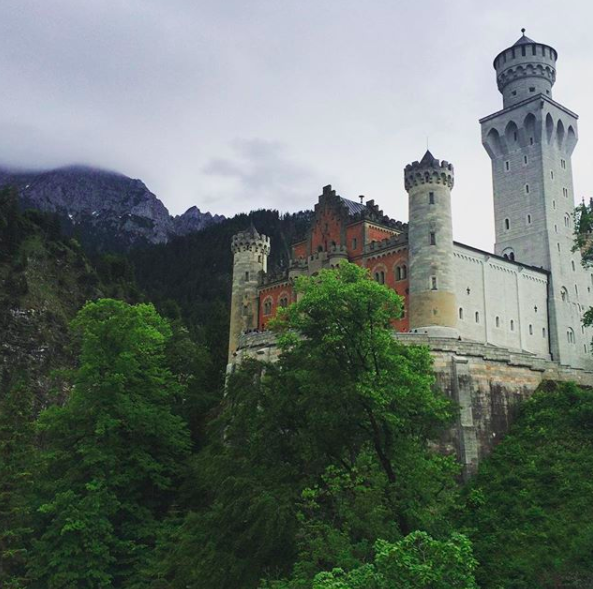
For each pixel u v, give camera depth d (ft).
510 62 331.77
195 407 215.92
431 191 243.81
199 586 107.24
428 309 233.96
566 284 301.02
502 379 198.90
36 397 386.52
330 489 110.42
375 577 77.00
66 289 488.44
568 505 148.05
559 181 314.76
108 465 158.20
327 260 277.03
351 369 115.34
